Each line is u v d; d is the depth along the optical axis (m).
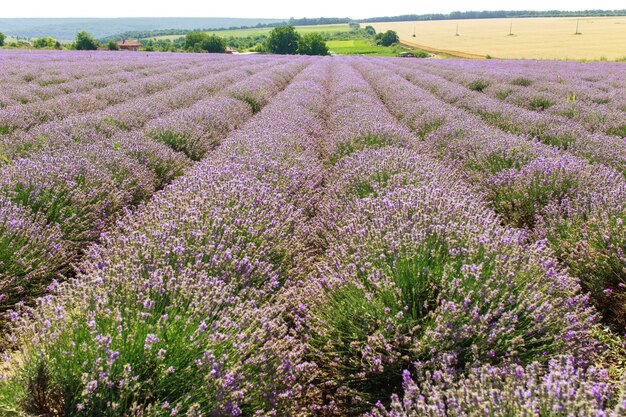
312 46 78.38
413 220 3.68
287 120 9.62
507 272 2.87
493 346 2.58
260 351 2.40
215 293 2.69
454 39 94.06
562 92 14.59
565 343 2.56
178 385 2.22
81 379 2.07
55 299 2.65
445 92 16.33
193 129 8.55
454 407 1.90
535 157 6.25
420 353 2.52
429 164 6.06
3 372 2.26
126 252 3.22
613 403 2.04
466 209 4.09
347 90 16.78
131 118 9.58
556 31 100.94
